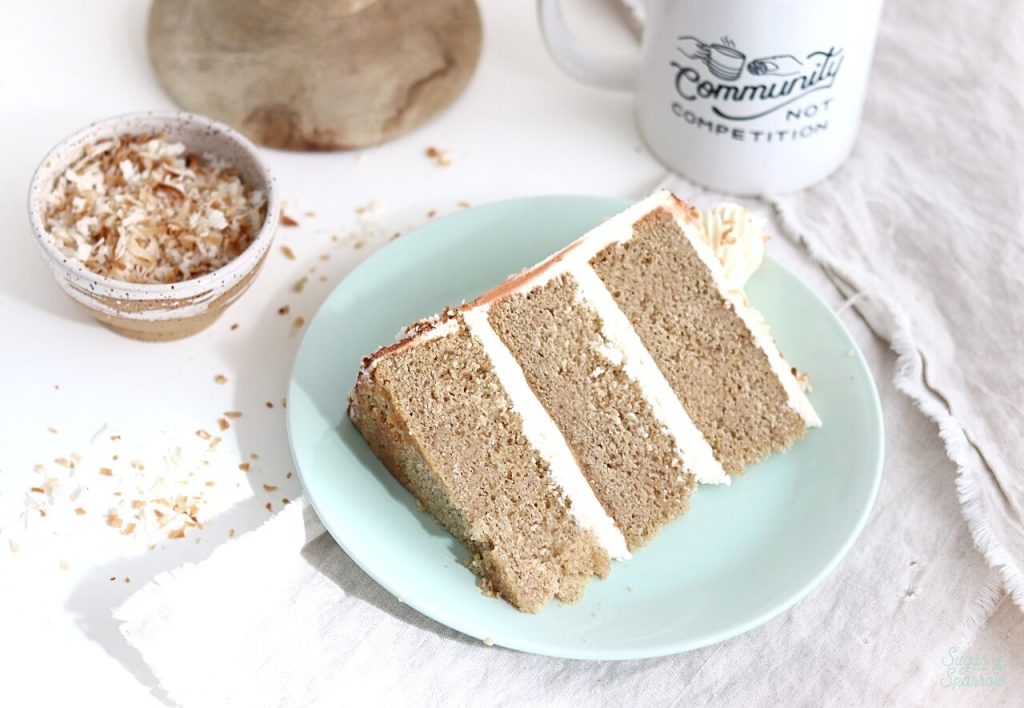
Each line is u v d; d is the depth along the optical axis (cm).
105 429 48
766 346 49
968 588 47
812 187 55
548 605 45
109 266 48
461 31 58
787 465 49
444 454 46
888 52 59
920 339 52
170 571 45
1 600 45
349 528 45
